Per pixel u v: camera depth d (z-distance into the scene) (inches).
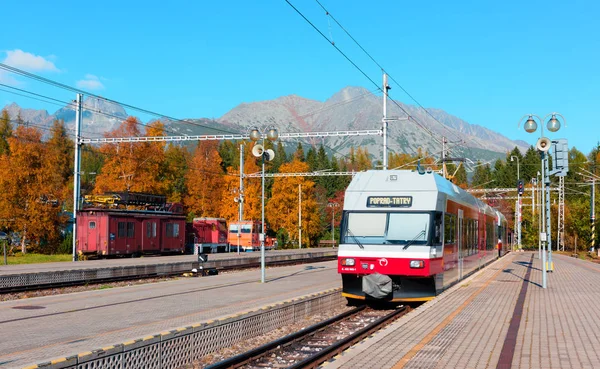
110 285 1040.8
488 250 1359.5
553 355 387.9
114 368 371.6
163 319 553.9
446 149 1691.7
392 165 5718.5
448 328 491.8
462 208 893.2
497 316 561.6
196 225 2246.6
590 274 1167.6
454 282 826.8
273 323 603.8
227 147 5531.5
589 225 2689.5
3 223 1936.5
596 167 4574.3
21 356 387.2
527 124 927.7
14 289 908.0
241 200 2172.7
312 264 1610.5
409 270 674.8
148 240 1856.5
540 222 2849.4
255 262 1572.3
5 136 3641.7
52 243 2064.5
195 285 904.9
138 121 2532.0
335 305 779.4
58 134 3868.1
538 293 780.0
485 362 366.0
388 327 494.0
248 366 438.9
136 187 2444.6
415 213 700.7
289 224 3088.1
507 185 4904.0
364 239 701.9
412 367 353.1
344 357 379.6
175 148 3725.4
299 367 398.3
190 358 455.8
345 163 6594.5
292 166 3134.8
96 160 4877.0
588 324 518.0
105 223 1695.4
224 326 508.7
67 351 404.2
